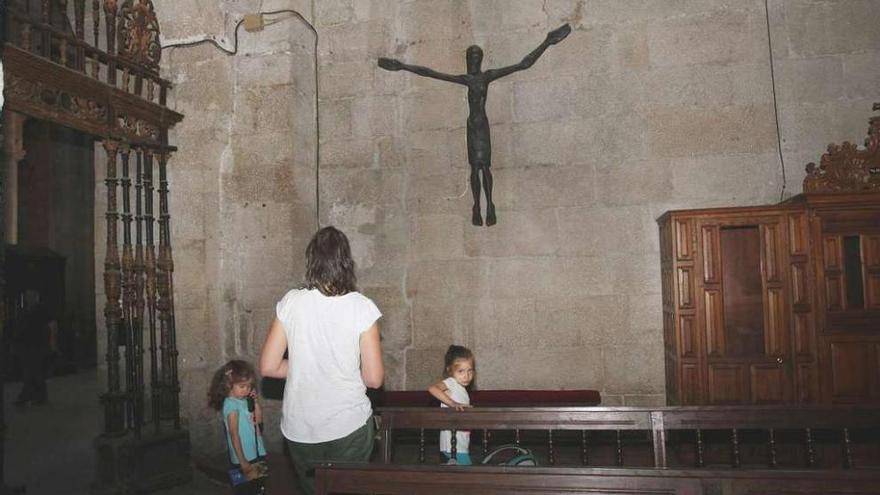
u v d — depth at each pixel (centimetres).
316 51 632
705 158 565
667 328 538
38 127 1141
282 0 587
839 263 475
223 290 583
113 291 457
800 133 550
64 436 671
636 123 580
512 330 593
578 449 546
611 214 580
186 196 566
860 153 478
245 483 404
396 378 607
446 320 604
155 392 491
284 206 577
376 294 614
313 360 271
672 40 577
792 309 479
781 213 484
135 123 497
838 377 471
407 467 238
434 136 616
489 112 607
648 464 502
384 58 618
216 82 574
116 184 464
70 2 566
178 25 566
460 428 357
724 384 488
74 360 1255
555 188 592
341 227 620
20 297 1158
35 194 1318
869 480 207
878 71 541
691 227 499
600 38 590
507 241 598
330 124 628
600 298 579
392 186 614
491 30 611
